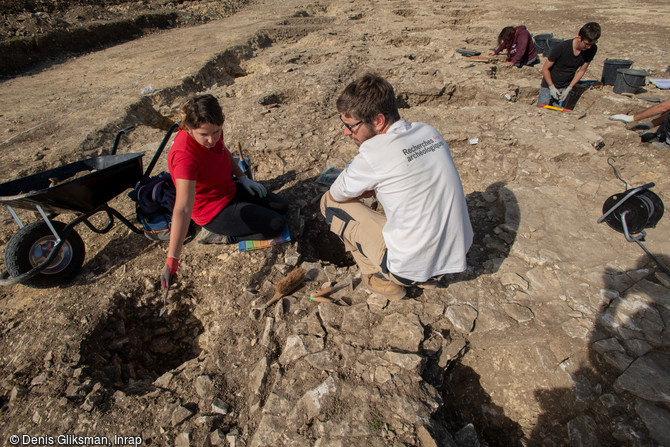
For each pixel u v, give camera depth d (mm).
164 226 3115
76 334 2543
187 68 7254
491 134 4516
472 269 2896
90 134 4969
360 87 1905
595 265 2832
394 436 1880
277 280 2893
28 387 2273
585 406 2172
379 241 2307
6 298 2896
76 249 2990
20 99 6340
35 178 2889
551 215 3312
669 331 2348
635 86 5559
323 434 1905
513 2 13445
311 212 3641
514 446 2209
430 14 11938
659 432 1939
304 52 7980
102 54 8859
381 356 2254
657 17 10156
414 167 1933
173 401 2158
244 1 14328
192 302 2979
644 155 4035
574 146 4176
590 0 13180
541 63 7184
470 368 2445
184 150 2459
